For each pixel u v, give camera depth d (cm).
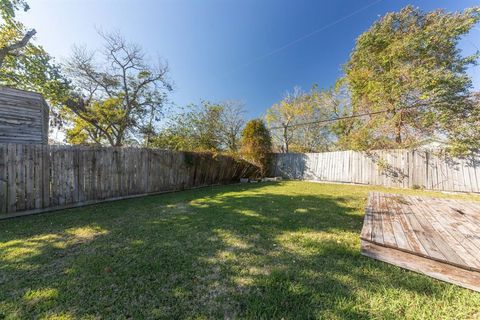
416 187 781
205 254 229
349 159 975
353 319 136
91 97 1194
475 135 679
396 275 187
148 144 1400
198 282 178
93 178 500
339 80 1320
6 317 138
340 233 294
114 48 1141
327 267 201
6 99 589
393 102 905
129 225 327
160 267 202
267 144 1248
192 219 358
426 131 830
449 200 455
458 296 158
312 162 1122
